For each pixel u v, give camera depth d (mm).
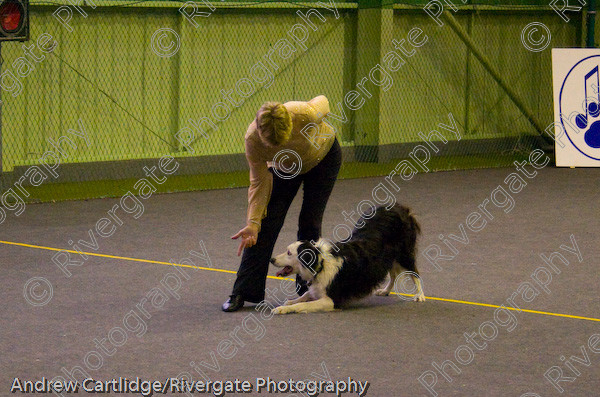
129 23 14430
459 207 12242
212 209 11930
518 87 19281
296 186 6852
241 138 16031
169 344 6000
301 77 16484
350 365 5609
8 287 7527
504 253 9242
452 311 6953
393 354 5848
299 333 6293
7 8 10438
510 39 18984
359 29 16859
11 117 13422
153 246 9445
